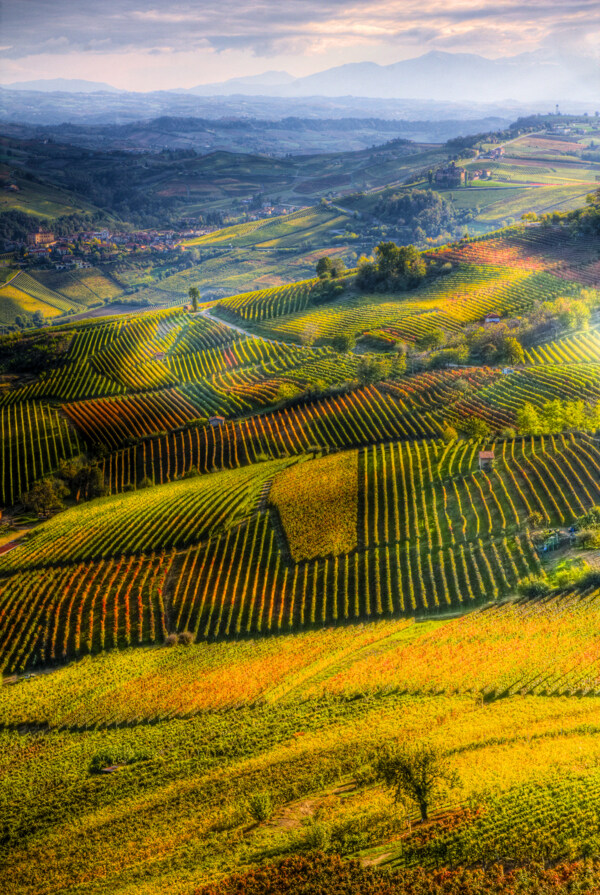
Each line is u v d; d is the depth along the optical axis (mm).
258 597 88312
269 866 46750
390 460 114000
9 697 77312
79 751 67312
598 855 42062
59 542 110625
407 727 59719
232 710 69500
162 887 47438
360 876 44125
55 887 50781
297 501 106438
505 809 46969
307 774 56656
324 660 74562
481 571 82312
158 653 82125
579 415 105750
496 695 62969
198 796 57344
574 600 73188
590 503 87750
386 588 84250
